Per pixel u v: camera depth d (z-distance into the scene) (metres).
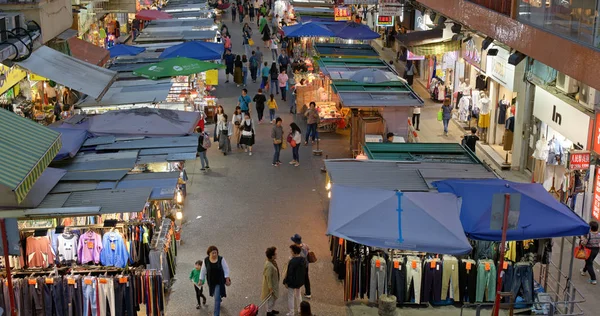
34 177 9.67
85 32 30.66
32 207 11.80
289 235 16.14
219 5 54.66
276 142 21.00
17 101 20.98
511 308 11.01
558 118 17.52
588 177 15.88
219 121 22.34
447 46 24.59
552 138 18.30
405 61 35.19
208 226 16.61
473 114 24.92
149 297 12.19
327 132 25.06
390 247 11.16
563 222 11.53
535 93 19.30
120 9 32.88
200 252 15.23
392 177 13.69
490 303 12.13
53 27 18.70
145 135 15.73
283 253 15.16
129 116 16.25
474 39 24.00
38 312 11.89
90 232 12.52
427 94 30.89
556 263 15.01
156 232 13.83
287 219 17.08
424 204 11.84
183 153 14.64
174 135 15.75
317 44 29.06
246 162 21.61
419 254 13.16
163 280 13.18
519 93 20.09
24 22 16.06
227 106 28.23
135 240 12.64
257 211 17.58
